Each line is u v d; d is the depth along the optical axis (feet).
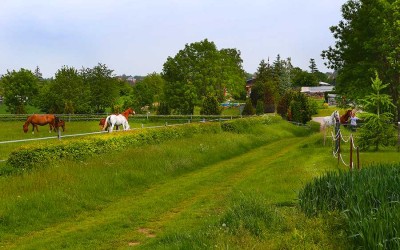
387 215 20.33
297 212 27.86
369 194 24.97
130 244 28.89
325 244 21.70
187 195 44.19
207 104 184.55
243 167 62.80
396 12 110.83
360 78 126.00
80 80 233.35
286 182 44.50
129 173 49.39
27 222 33.58
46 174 43.47
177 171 57.82
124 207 39.58
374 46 118.93
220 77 252.62
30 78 249.96
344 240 21.62
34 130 117.29
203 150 71.31
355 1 132.16
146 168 53.42
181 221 33.63
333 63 138.00
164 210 38.22
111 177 46.88
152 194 45.01
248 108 211.00
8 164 47.60
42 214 35.19
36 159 47.88
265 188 42.50
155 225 33.58
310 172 48.98
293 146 93.15
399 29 107.86
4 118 149.89
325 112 272.51
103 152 58.75
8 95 245.45
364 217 21.34
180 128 85.81
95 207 39.40
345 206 25.84
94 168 48.85
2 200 35.73
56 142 51.93
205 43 246.88
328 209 26.96
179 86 240.94
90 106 237.66
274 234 24.30
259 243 22.72
